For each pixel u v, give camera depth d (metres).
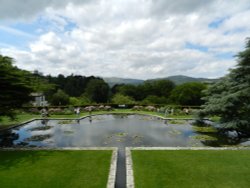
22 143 11.88
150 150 8.82
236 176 6.25
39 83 12.08
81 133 14.45
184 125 17.80
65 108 27.61
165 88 52.12
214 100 14.52
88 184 5.72
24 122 18.28
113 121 20.42
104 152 8.53
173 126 17.28
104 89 50.59
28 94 11.99
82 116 23.05
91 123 19.06
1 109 11.60
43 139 12.75
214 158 7.78
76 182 5.84
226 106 13.27
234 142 12.14
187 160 7.56
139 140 12.45
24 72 11.12
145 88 52.78
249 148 9.21
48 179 6.03
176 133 14.41
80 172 6.51
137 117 23.77
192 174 6.38
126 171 6.61
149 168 6.83
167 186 5.62
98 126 17.38
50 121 20.06
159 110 27.36
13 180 5.96
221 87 15.15
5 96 10.04
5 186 5.59
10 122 17.88
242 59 13.14
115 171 6.61
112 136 13.48
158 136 13.53
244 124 12.79
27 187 5.54
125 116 24.75
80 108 28.75
